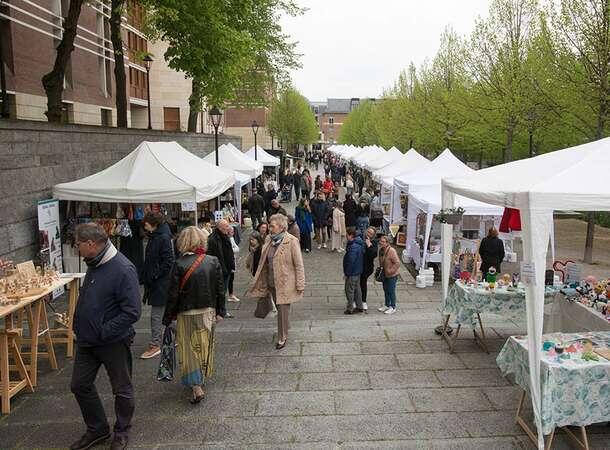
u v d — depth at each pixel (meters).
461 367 6.11
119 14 14.14
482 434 4.59
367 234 9.51
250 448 4.39
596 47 13.62
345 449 4.35
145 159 10.11
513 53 19.62
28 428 4.80
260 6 21.06
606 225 21.80
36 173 9.06
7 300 5.24
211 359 5.30
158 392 5.50
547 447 4.33
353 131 75.38
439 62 30.80
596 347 4.80
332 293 10.97
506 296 6.63
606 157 5.07
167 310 5.11
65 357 6.59
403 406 5.11
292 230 11.63
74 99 21.45
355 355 6.53
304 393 5.42
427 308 9.72
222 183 11.08
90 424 4.42
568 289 6.54
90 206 10.45
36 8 18.22
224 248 8.96
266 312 7.11
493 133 22.31
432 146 34.03
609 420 4.36
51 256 9.24
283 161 38.41
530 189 4.62
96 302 4.18
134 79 34.16
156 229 6.46
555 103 15.95
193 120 23.45
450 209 7.50
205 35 15.68
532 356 4.41
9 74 16.61
